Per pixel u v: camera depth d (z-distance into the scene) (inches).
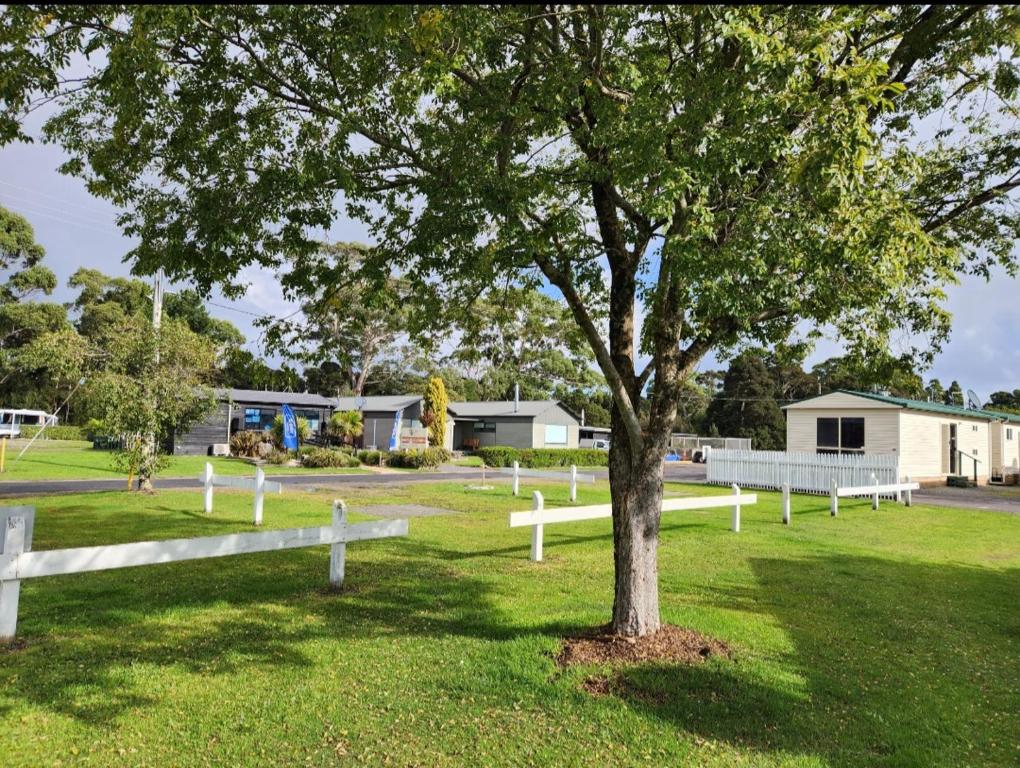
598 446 2014.0
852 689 186.5
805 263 168.4
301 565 332.5
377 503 604.4
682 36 212.5
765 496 772.6
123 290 2100.1
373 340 1951.3
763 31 157.0
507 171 200.2
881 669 204.7
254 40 185.5
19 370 1732.3
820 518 580.1
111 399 572.7
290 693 174.2
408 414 1717.5
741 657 203.5
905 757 148.3
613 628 213.8
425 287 244.5
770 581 322.7
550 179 200.1
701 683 180.4
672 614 248.2
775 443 2230.6
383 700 170.6
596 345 206.1
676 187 158.2
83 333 1973.4
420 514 538.6
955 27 174.6
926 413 1020.5
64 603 253.0
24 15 149.5
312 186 187.6
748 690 178.7
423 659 199.0
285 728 154.9
